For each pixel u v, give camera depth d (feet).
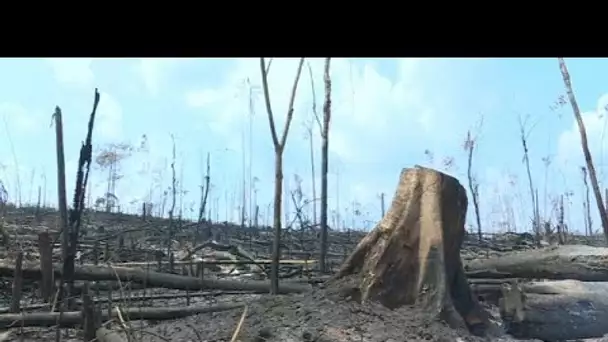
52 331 24.09
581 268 29.27
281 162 28.50
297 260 48.21
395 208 23.48
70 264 24.63
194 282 32.71
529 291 23.57
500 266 31.89
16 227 48.73
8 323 23.82
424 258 22.58
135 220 67.72
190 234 60.64
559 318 22.93
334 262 46.57
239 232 69.46
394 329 20.72
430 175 23.44
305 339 19.71
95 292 30.50
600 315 23.35
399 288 22.62
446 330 21.29
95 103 23.30
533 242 56.75
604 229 40.22
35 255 36.81
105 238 45.57
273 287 27.25
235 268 45.01
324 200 45.70
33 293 31.04
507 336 23.30
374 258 23.00
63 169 28.09
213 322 22.03
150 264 40.01
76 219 24.21
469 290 23.67
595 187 40.63
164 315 26.04
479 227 66.44
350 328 20.51
